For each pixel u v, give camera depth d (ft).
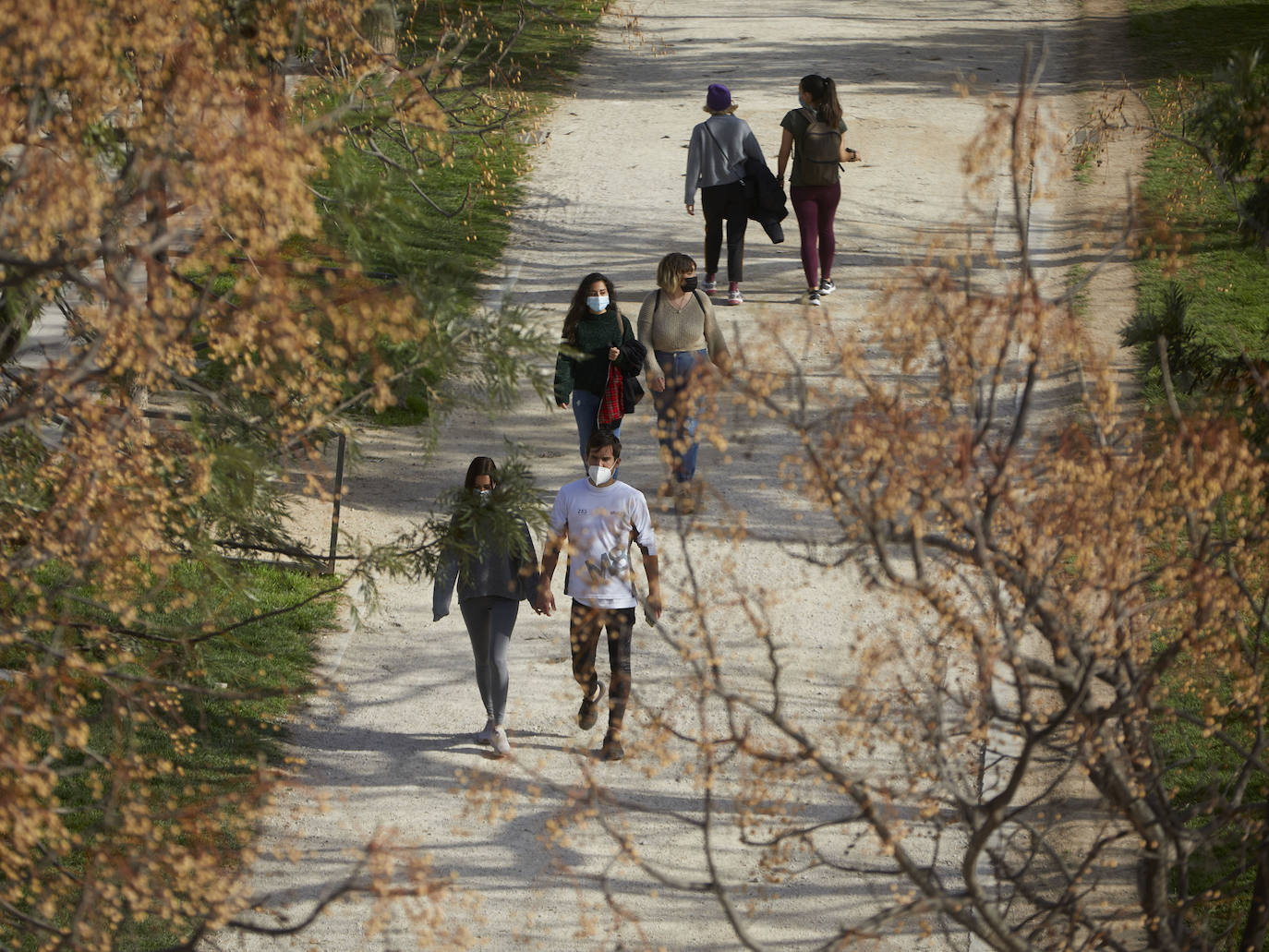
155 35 44.37
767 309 123.65
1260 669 47.26
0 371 51.60
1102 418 43.96
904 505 37.06
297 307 45.32
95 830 58.75
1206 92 73.97
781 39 231.50
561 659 71.72
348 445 54.13
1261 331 115.03
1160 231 46.65
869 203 153.48
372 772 70.44
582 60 218.18
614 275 136.46
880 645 62.34
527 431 108.58
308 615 83.92
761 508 93.66
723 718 71.56
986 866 60.39
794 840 63.77
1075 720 39.37
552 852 63.98
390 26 76.59
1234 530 46.47
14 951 47.80
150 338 42.96
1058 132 161.68
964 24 238.48
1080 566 40.70
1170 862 43.47
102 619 59.82
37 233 41.78
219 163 40.93
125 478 47.75
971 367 39.91
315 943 57.31
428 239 138.51
